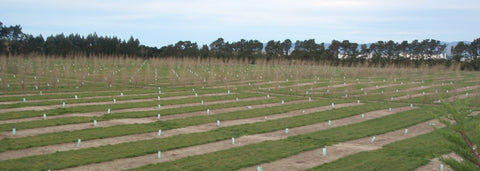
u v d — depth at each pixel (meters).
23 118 28.20
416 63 102.94
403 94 48.19
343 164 18.41
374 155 20.08
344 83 59.84
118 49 120.50
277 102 40.69
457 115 12.63
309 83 59.88
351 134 25.42
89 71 69.00
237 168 17.61
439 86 56.38
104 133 24.00
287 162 18.83
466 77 71.19
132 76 58.53
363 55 120.50
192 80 58.53
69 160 18.25
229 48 133.12
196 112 33.50
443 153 20.56
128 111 32.78
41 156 18.80
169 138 23.25
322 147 21.91
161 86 52.47
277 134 25.44
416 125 29.41
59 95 40.78
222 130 26.06
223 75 64.62
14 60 79.56
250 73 71.69
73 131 24.41
